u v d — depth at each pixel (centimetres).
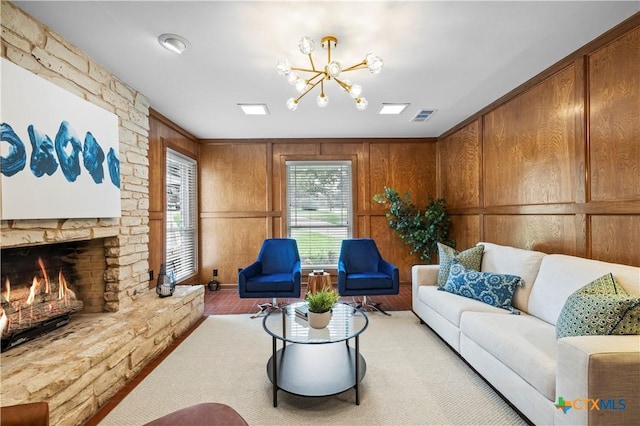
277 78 262
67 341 190
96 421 167
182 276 416
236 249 470
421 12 179
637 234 189
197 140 462
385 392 192
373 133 455
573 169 231
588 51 215
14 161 159
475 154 370
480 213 359
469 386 199
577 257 218
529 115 277
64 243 239
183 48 213
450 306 238
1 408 101
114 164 240
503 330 182
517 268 242
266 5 171
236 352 251
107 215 231
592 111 214
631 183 190
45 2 166
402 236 454
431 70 253
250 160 471
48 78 188
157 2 167
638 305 138
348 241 392
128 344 206
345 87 220
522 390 157
